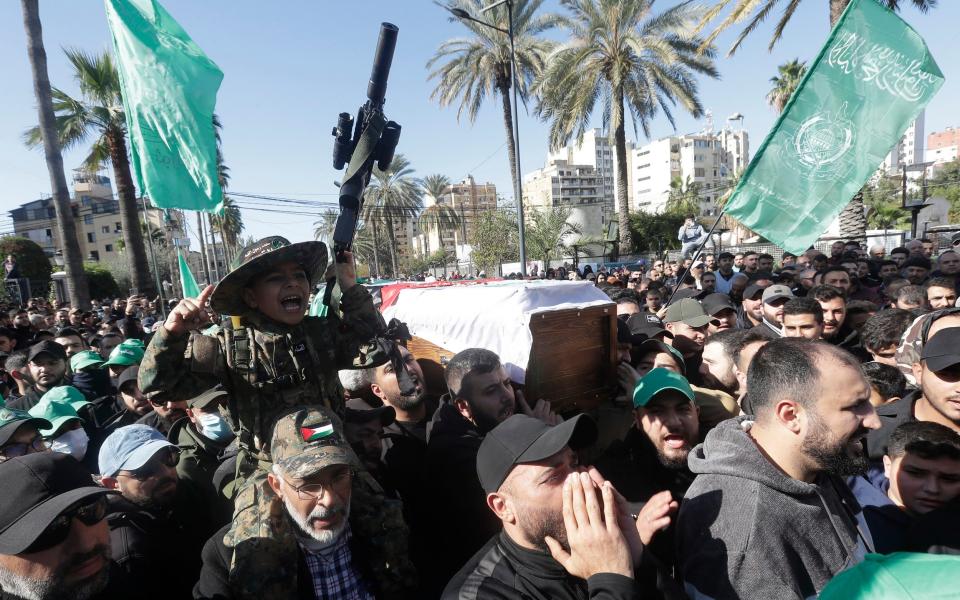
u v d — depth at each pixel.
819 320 3.59
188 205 2.49
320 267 2.06
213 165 2.55
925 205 13.08
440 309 3.35
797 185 3.94
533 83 18.98
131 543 2.06
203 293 1.71
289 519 1.79
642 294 8.53
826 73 3.86
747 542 1.52
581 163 102.69
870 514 2.12
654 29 16.70
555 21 18.55
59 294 18.67
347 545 1.95
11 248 23.86
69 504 1.49
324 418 1.78
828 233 16.61
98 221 57.62
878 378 2.94
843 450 1.54
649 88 16.98
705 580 1.57
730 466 1.64
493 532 2.31
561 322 2.88
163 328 1.69
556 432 1.54
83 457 3.08
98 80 15.31
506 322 2.80
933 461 1.99
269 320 1.86
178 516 2.42
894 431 2.17
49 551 1.48
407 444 2.88
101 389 4.55
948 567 1.03
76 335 5.68
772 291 4.43
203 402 2.65
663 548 2.05
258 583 1.64
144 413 3.59
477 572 1.67
